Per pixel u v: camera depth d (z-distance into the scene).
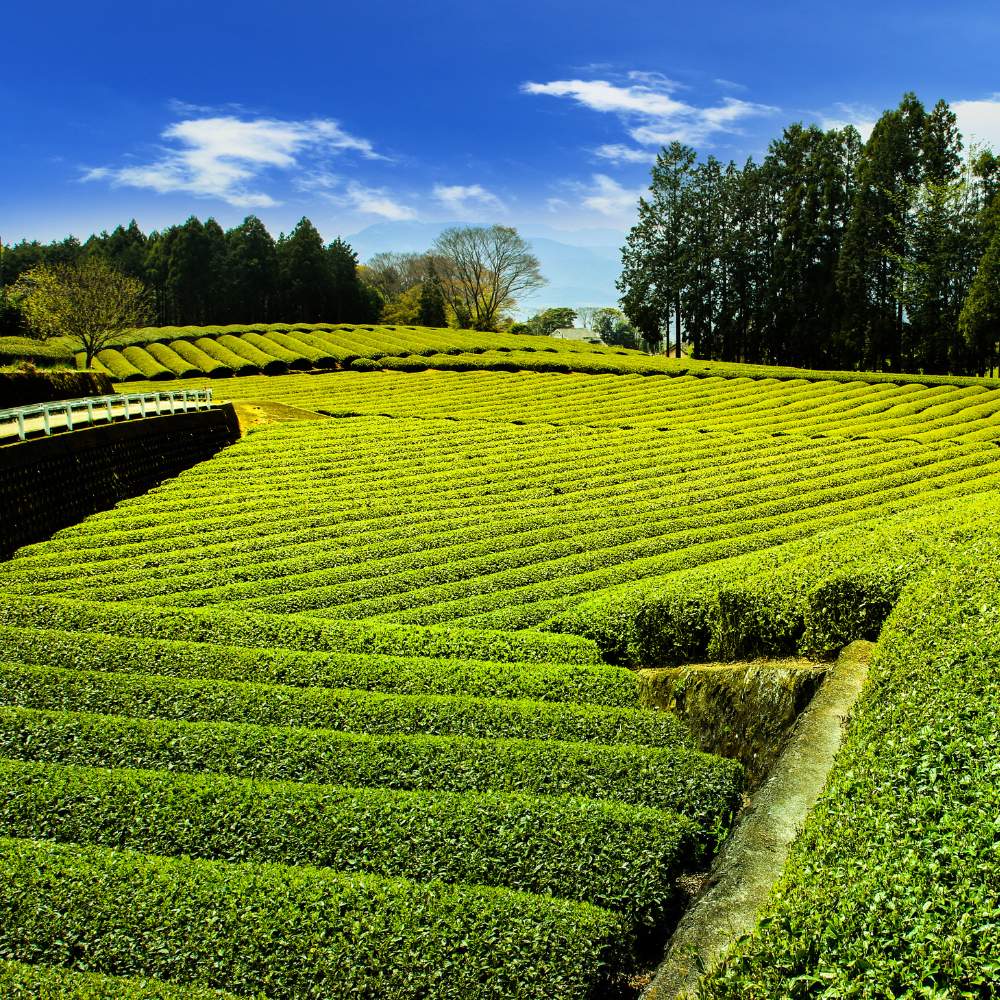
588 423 43.81
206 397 40.72
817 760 9.71
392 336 76.31
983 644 8.59
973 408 45.84
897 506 26.25
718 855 9.31
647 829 9.92
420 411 46.38
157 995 7.32
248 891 8.49
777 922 5.90
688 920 7.86
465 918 8.26
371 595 20.05
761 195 78.31
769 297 76.50
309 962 7.75
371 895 8.48
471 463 34.03
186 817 9.88
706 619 15.06
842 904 5.62
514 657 15.74
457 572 21.42
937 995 4.66
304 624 16.67
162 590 19.98
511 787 11.00
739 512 26.61
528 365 62.09
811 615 13.45
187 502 28.02
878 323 69.12
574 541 23.59
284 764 11.31
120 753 11.44
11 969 7.47
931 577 11.79
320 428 41.03
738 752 12.79
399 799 10.29
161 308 100.75
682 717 13.84
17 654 14.53
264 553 22.80
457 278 122.94
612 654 16.44
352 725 12.70
